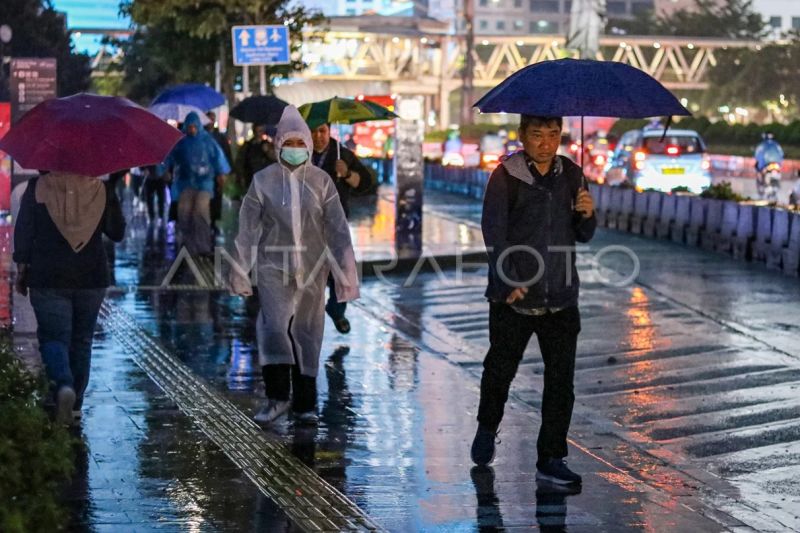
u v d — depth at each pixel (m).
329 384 26.61
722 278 44.38
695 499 19.14
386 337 32.84
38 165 20.47
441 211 72.94
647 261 49.28
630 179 81.50
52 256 21.67
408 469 19.84
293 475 19.23
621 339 32.94
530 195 18.73
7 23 152.50
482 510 17.70
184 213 46.97
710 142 163.75
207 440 21.03
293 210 21.88
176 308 36.19
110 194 22.16
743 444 22.91
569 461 20.80
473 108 18.98
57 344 21.11
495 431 19.94
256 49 68.69
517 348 19.44
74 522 16.34
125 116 20.98
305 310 22.41
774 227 46.91
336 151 29.58
